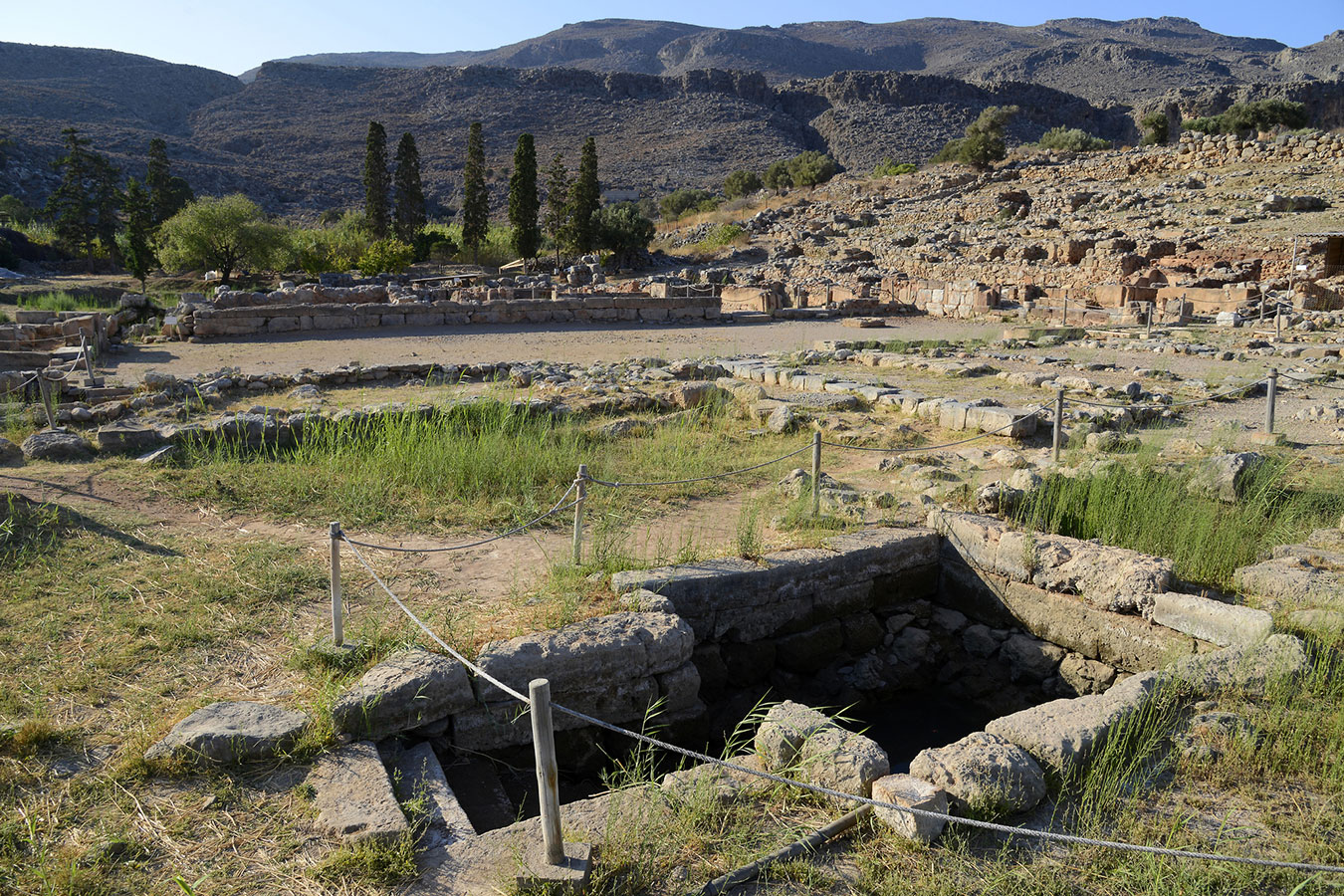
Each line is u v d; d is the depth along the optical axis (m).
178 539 7.34
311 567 6.78
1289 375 15.88
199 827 3.90
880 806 3.98
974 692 7.66
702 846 3.88
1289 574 6.29
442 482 9.08
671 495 9.20
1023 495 8.17
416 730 4.89
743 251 57.50
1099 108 165.62
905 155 153.25
